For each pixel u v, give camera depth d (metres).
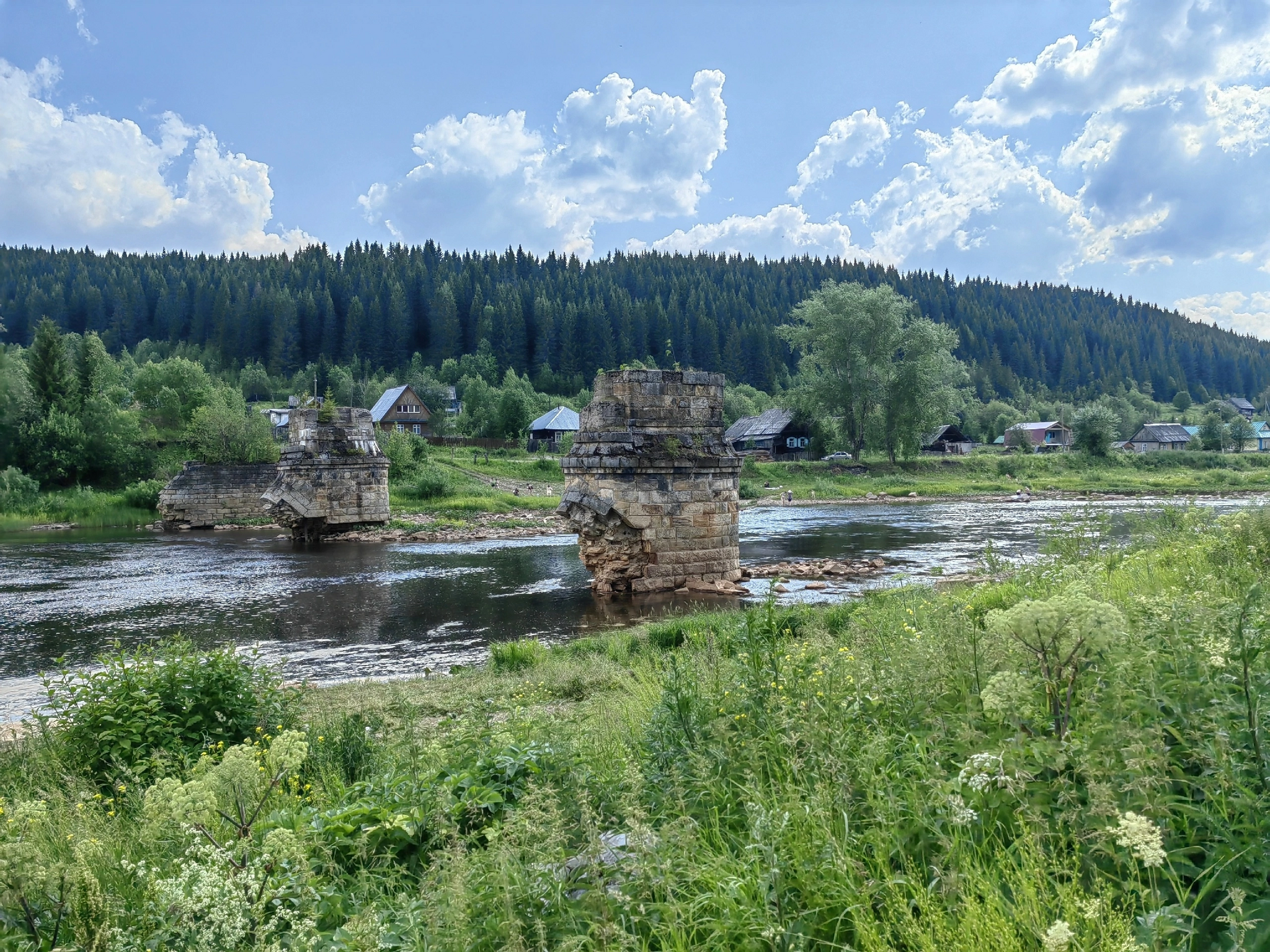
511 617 19.14
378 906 4.04
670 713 5.79
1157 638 4.62
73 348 93.69
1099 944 2.61
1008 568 14.41
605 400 21.81
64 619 19.73
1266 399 175.25
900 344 77.00
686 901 3.55
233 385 134.75
